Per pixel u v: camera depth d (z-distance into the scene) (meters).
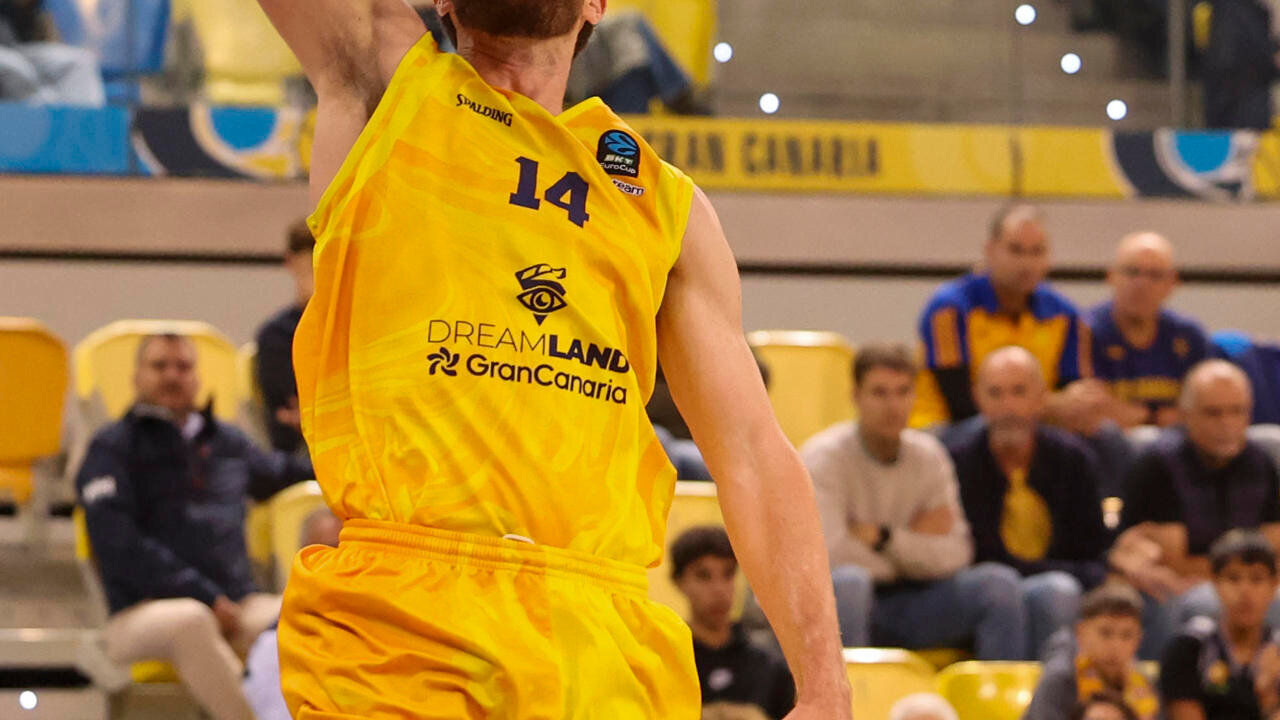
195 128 14.91
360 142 3.54
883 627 10.26
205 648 9.60
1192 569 10.94
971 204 16.09
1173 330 13.03
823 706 3.60
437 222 3.48
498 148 3.56
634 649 3.49
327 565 3.45
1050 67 16.34
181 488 10.28
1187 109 16.44
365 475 3.43
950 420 12.21
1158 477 11.11
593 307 3.53
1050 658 9.59
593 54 15.06
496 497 3.40
